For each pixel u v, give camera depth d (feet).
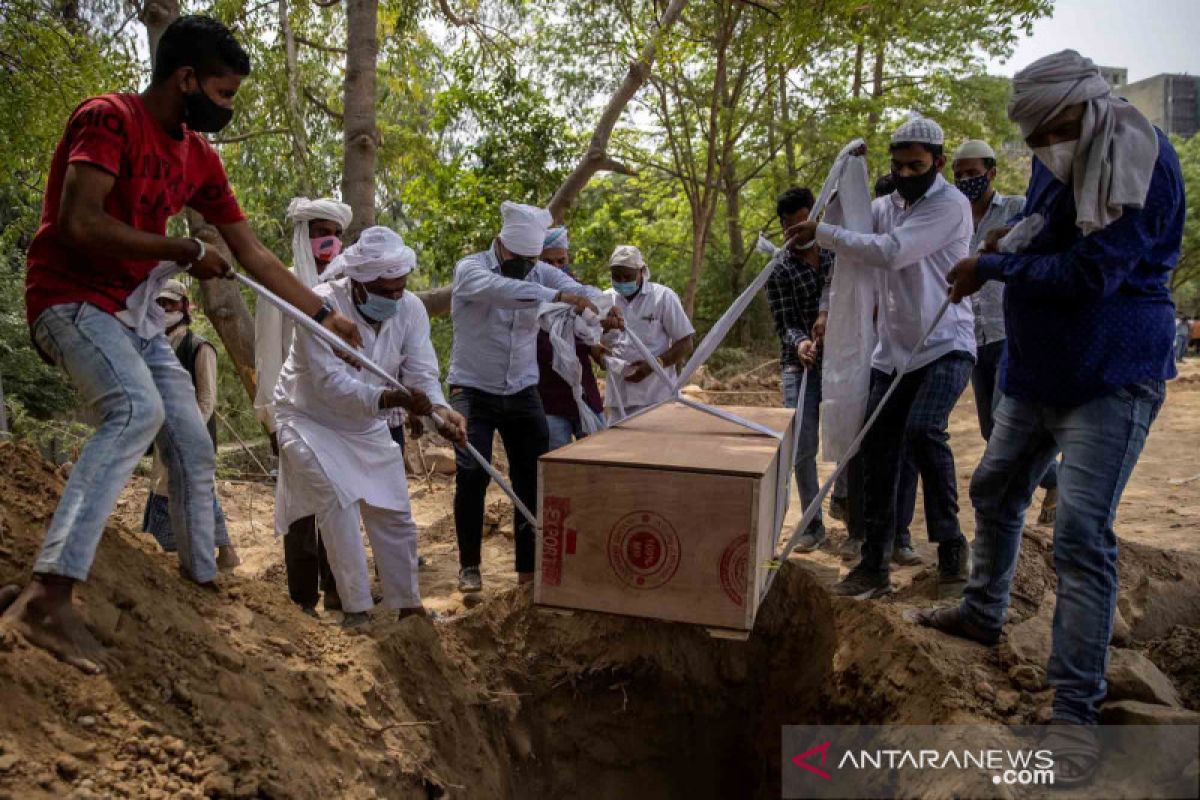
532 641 13.19
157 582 10.39
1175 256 9.40
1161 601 13.34
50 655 8.45
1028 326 9.69
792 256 17.60
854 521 17.11
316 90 41.14
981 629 11.69
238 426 40.47
